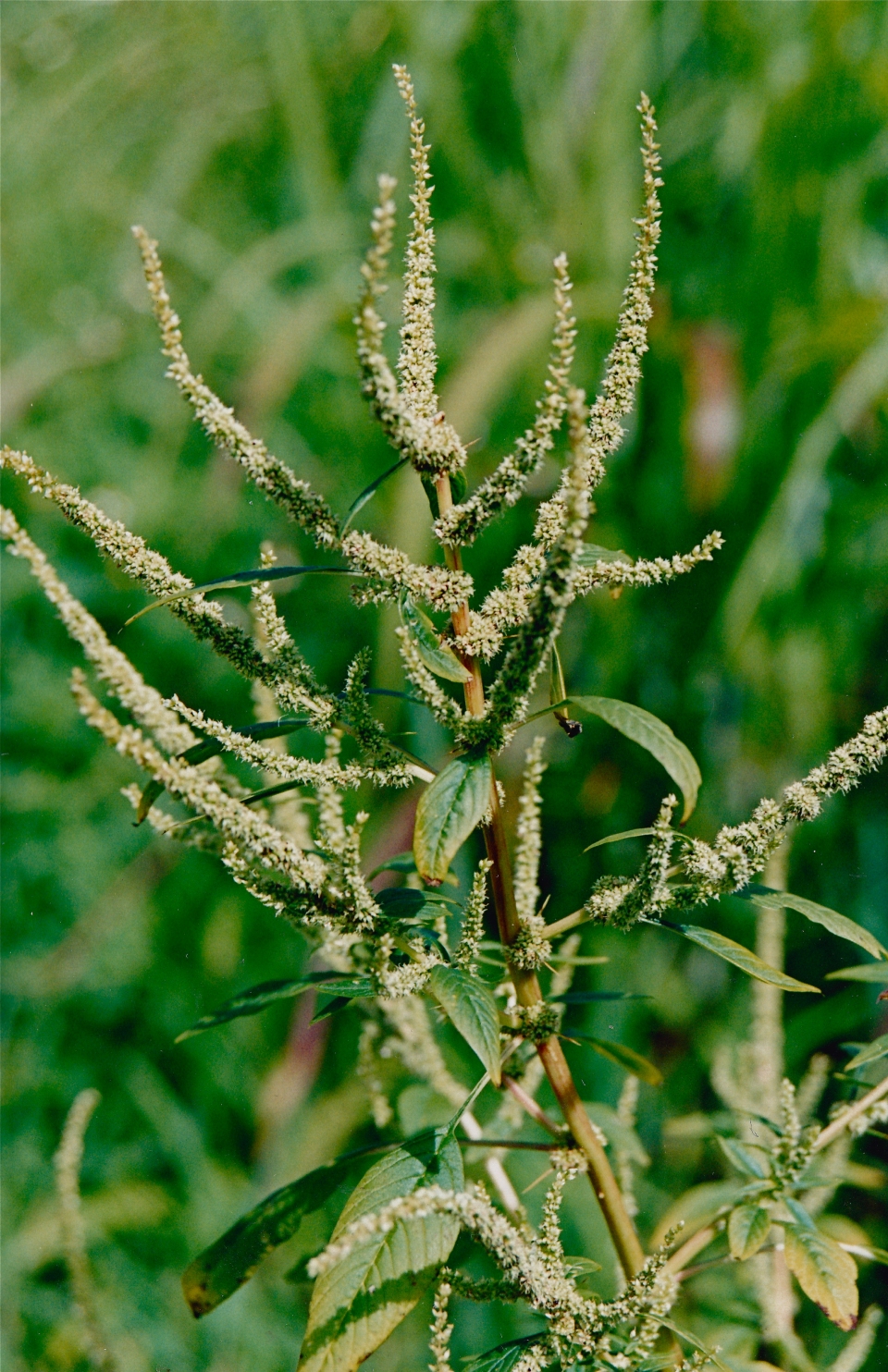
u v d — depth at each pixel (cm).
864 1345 107
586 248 182
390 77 196
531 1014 94
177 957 190
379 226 84
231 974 186
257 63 224
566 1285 91
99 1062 185
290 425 199
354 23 211
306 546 195
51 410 223
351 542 89
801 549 171
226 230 231
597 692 175
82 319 232
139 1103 176
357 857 90
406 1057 105
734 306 177
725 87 189
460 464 89
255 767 90
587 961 97
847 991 159
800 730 169
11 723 207
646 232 89
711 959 168
